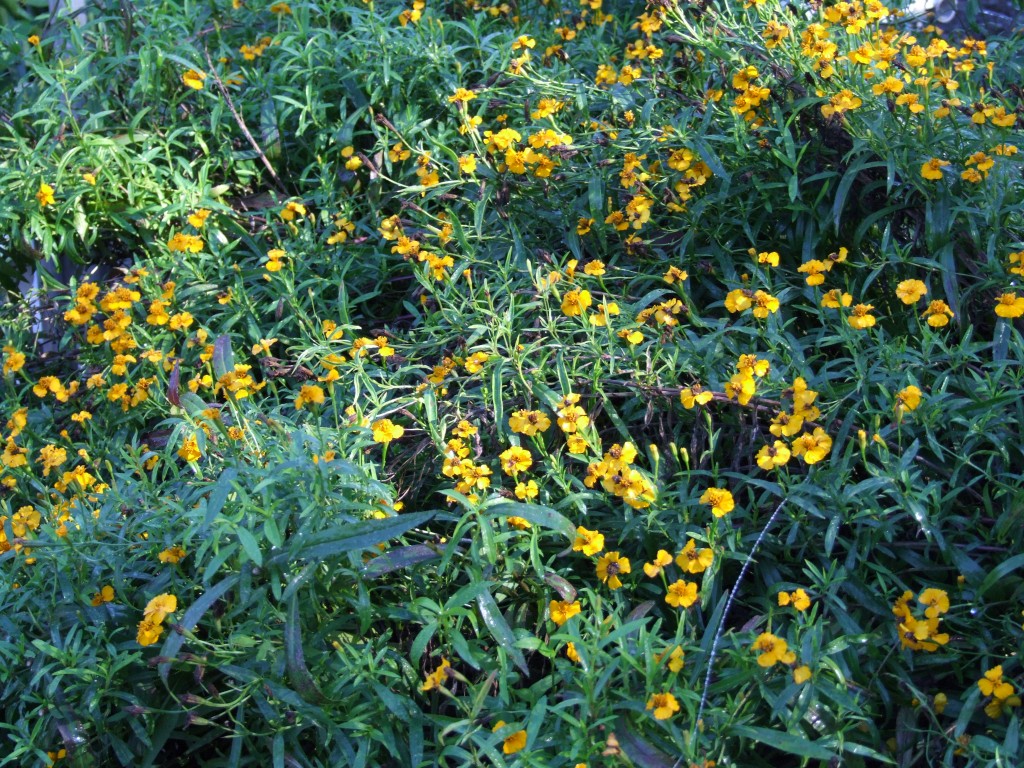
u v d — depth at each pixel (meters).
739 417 1.14
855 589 1.00
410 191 1.54
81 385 1.50
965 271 1.29
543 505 1.09
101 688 0.97
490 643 1.03
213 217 1.63
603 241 1.37
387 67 1.65
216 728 1.00
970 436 1.07
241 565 0.96
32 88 1.92
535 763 0.88
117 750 0.97
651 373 1.16
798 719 0.88
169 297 1.39
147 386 1.26
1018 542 1.01
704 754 0.87
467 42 1.84
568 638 0.91
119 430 1.39
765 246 1.37
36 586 1.04
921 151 1.26
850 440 1.08
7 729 1.03
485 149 1.50
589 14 1.90
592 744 0.87
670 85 1.52
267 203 1.71
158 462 1.16
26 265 1.72
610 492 1.10
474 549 1.00
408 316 1.51
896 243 1.25
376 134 1.65
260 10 1.97
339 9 1.87
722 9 1.69
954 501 1.07
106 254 1.76
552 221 1.45
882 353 1.14
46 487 1.26
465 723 0.90
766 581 1.04
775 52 1.41
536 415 1.09
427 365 1.32
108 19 1.88
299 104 1.66
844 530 1.06
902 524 1.06
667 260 1.35
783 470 1.06
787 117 1.36
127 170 1.65
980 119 1.22
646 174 1.33
